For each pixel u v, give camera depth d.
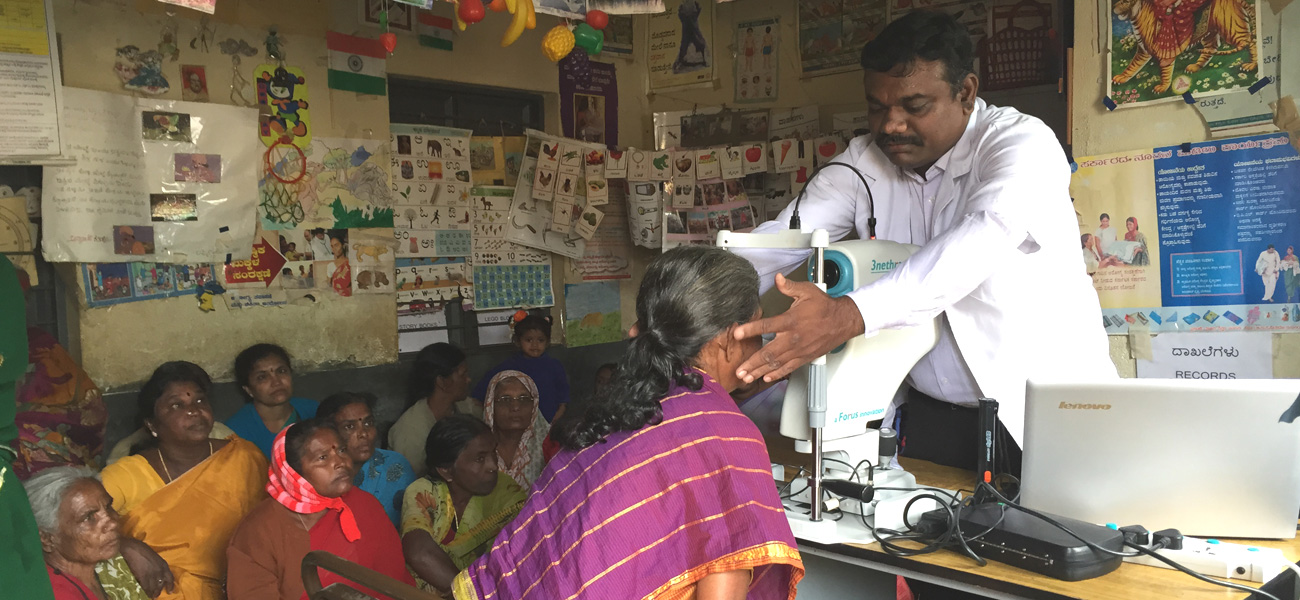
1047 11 3.62
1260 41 2.24
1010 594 1.37
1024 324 1.88
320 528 2.23
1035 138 1.78
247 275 3.47
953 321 1.93
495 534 2.64
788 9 4.39
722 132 4.62
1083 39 2.54
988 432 1.72
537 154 4.46
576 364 4.72
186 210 3.29
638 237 4.67
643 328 1.29
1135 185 2.47
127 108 3.13
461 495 2.65
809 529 1.60
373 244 3.85
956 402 2.04
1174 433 1.50
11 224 3.01
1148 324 2.49
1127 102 2.46
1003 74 3.74
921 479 1.92
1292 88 2.21
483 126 4.44
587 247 4.76
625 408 1.21
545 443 3.24
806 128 4.35
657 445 1.18
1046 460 1.59
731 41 4.59
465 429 2.61
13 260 3.02
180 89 3.27
